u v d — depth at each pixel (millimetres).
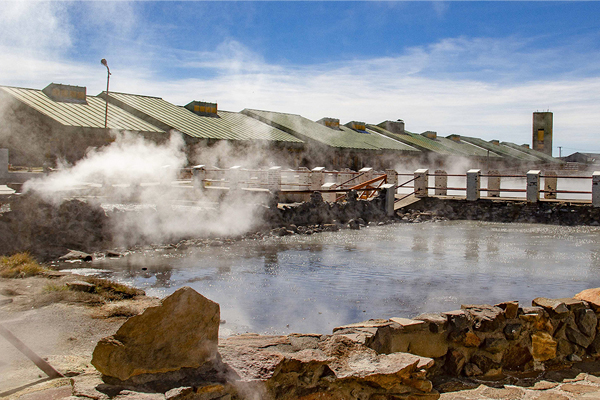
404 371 3559
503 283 8234
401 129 54250
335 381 3420
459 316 4445
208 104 36594
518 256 10828
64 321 5035
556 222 17203
